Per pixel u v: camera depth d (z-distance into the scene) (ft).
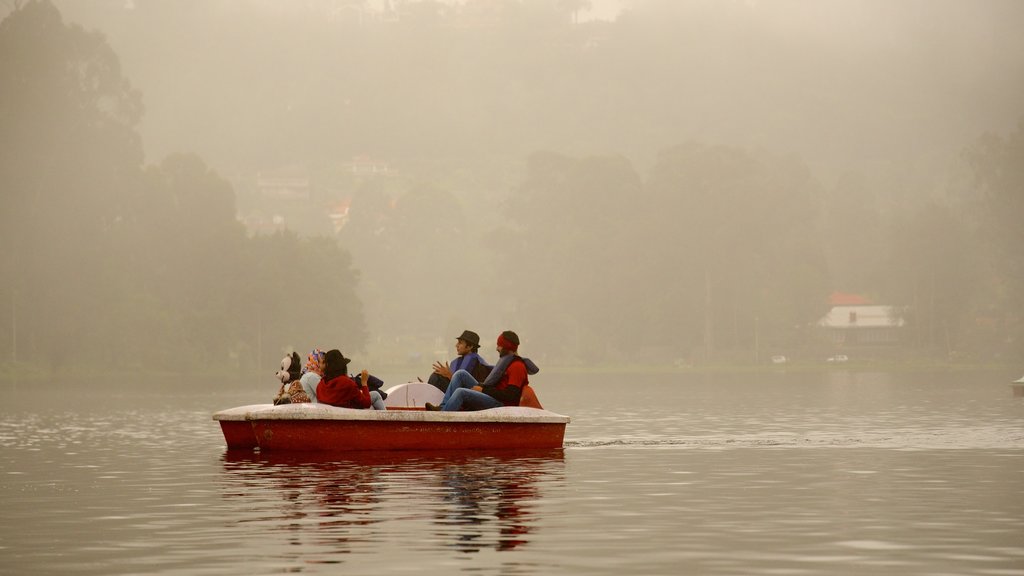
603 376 577.43
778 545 54.49
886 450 110.01
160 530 59.67
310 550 53.21
